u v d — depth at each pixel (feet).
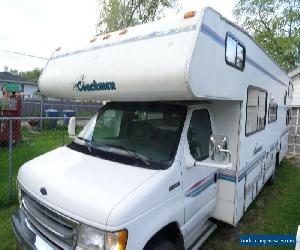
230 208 13.66
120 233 7.71
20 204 11.03
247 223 17.80
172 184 9.91
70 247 8.32
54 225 8.90
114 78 10.61
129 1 75.56
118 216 7.75
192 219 11.50
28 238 9.64
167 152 10.51
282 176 28.63
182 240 10.70
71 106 61.11
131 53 10.52
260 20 86.53
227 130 13.58
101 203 8.05
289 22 82.38
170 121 11.36
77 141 12.92
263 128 18.94
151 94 9.90
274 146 24.07
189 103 11.99
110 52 11.36
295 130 42.73
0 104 41.91
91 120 13.84
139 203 8.36
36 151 32.14
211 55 10.18
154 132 11.39
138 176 9.34
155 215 9.00
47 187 9.26
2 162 26.91
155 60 9.64
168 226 10.14
